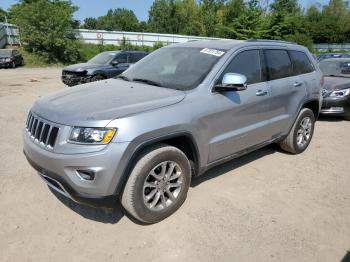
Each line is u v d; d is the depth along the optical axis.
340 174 4.74
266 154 5.42
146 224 3.34
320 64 9.73
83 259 2.85
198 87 3.62
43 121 3.15
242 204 3.77
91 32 34.59
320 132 7.04
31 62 27.88
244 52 4.19
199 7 68.69
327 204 3.87
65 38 29.75
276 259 2.91
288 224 3.42
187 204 3.71
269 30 51.34
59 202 3.69
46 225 3.29
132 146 2.93
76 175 2.91
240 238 3.17
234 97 3.89
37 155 3.09
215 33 60.94
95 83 4.16
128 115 2.98
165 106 3.24
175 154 3.32
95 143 2.85
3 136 5.98
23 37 28.41
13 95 11.00
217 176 4.48
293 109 5.00
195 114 3.43
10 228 3.21
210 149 3.72
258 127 4.35
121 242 3.07
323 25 61.78
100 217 3.44
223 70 3.84
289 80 4.87
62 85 14.16
